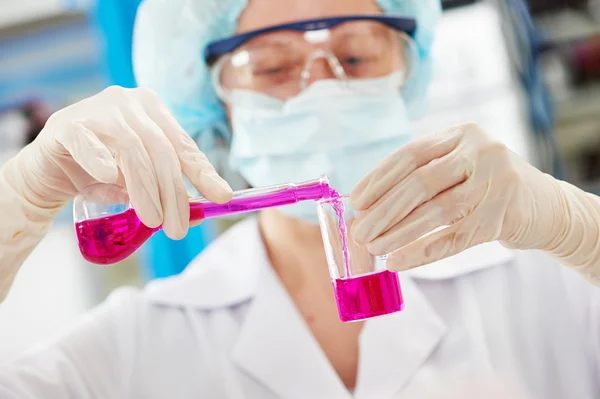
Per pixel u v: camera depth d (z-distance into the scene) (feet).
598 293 5.39
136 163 3.98
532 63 8.26
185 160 4.24
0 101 11.36
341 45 5.79
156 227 4.05
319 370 5.27
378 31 5.87
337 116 5.62
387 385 5.18
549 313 5.56
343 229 3.95
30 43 11.17
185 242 8.69
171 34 6.09
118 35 8.11
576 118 9.68
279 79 5.84
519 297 5.61
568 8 9.54
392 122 5.81
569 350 5.44
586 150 9.74
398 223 4.06
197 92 6.37
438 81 9.49
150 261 9.55
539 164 8.97
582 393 5.33
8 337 11.71
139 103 4.57
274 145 5.79
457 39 9.37
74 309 11.75
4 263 4.59
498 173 4.13
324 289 5.75
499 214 4.12
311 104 5.62
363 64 5.88
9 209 4.57
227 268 6.04
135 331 5.63
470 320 5.38
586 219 4.70
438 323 5.39
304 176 5.80
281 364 5.30
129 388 5.39
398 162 4.15
